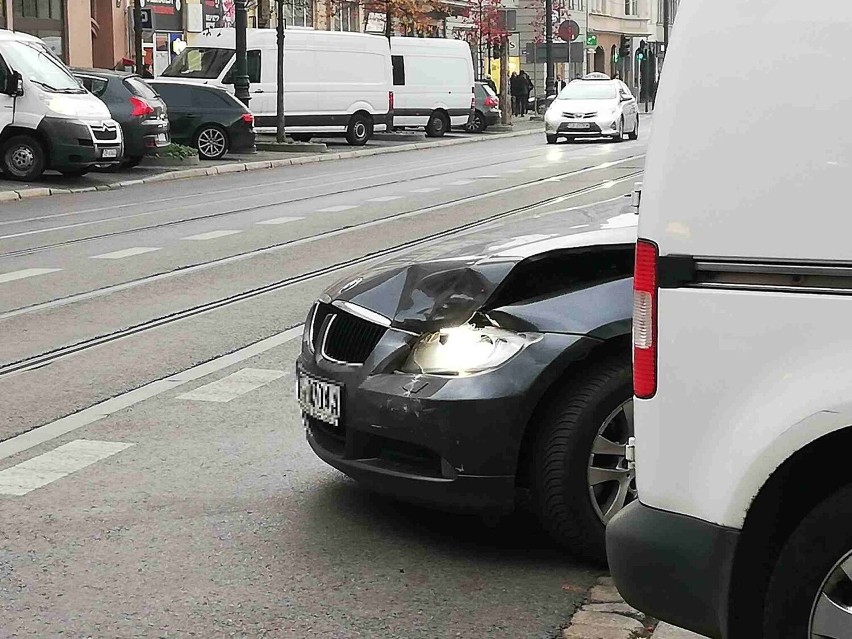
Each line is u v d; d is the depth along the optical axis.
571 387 5.03
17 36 23.59
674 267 3.47
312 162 30.55
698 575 3.49
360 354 5.40
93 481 6.23
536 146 37.34
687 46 3.45
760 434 3.37
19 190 21.25
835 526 3.35
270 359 8.97
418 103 41.56
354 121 37.16
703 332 3.44
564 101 39.41
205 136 29.34
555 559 5.22
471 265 5.28
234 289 11.91
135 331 9.98
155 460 6.57
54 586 4.93
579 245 5.26
